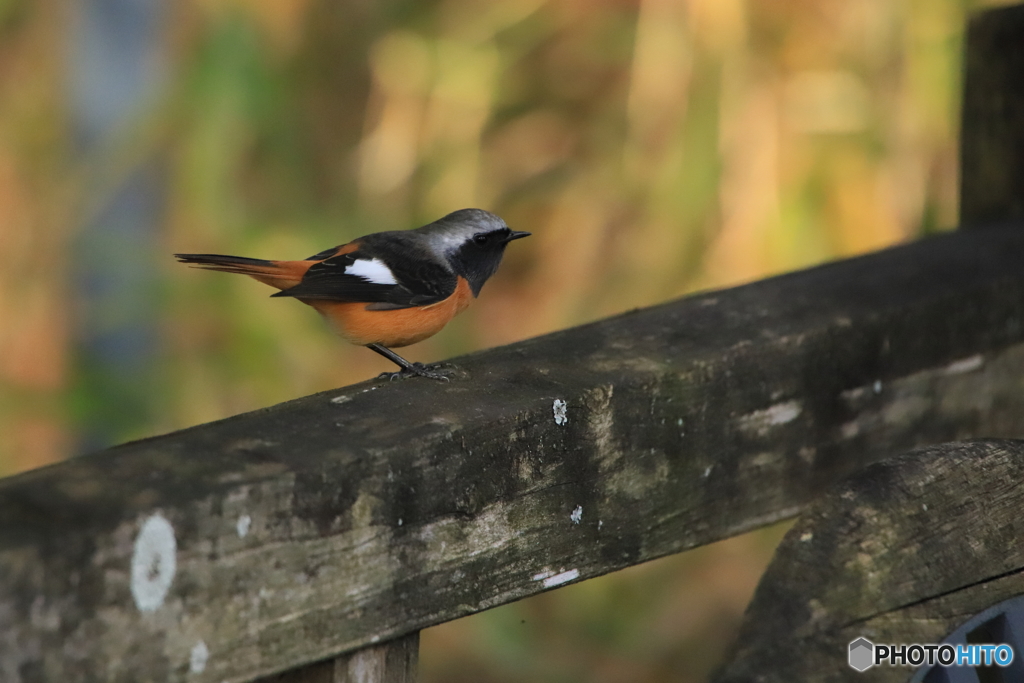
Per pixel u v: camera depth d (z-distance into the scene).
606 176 16.41
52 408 13.91
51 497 3.96
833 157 14.84
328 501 4.34
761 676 3.83
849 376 6.44
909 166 14.97
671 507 5.80
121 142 14.23
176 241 14.59
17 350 14.46
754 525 6.22
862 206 14.80
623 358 5.80
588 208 16.38
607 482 5.47
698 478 5.89
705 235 14.91
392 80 16.81
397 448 4.55
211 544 4.04
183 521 3.96
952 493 4.25
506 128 18.06
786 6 15.28
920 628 4.11
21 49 14.72
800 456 6.32
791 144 14.75
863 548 4.08
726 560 15.41
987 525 4.29
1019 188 8.49
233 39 14.34
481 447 4.88
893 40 14.87
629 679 14.08
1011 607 4.29
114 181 14.29
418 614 4.74
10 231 14.50
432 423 4.83
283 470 4.26
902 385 6.71
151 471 4.21
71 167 14.59
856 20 15.00
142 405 14.23
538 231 17.78
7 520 3.79
